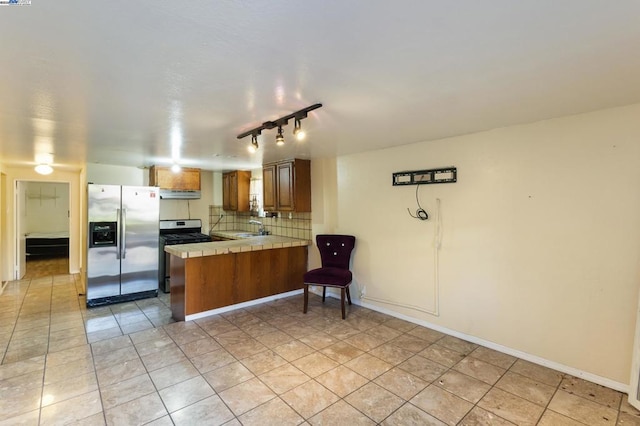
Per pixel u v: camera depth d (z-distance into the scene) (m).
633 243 2.17
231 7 1.06
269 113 2.27
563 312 2.47
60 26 1.16
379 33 1.23
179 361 2.65
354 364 2.61
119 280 4.49
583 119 2.34
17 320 3.75
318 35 1.25
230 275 3.95
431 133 2.95
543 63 1.50
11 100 1.96
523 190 2.66
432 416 1.98
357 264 4.12
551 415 1.99
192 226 6.10
